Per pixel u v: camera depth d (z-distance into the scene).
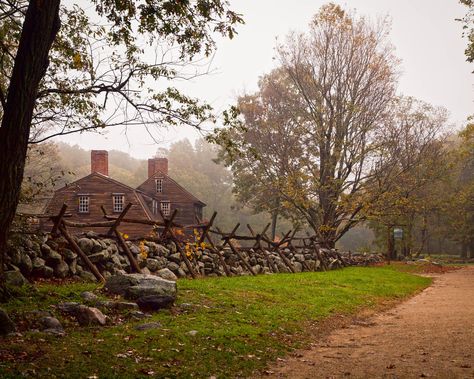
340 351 8.03
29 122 8.16
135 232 40.59
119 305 8.96
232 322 9.16
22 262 10.56
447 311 12.52
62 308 8.29
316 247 26.06
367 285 18.28
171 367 6.28
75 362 6.00
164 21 10.73
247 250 20.11
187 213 51.12
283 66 36.34
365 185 34.09
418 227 57.22
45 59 8.41
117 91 10.84
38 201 12.80
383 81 34.75
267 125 37.09
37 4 7.97
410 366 6.83
